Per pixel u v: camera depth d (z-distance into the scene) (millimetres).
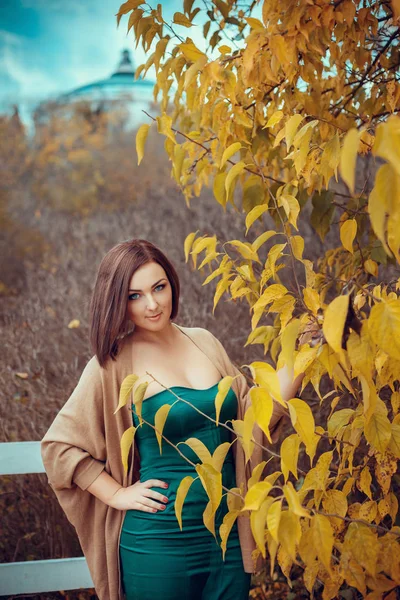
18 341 3758
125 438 1454
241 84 1649
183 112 2312
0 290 5055
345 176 824
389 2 1616
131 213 6039
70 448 1758
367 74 1817
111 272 1729
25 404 3260
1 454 2152
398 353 1017
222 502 1731
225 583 1713
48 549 2832
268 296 1379
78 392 1798
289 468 1186
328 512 1331
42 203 6754
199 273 3854
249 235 3814
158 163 7238
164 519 1692
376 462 1424
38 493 2842
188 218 5004
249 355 3170
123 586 1824
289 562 1289
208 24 2014
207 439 1736
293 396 1746
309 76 1610
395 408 1381
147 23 1637
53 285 4484
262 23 1595
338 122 1840
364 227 1810
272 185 1816
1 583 2150
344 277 1933
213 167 1988
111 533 1798
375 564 1263
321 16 1502
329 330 968
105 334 1738
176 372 1807
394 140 834
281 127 1759
